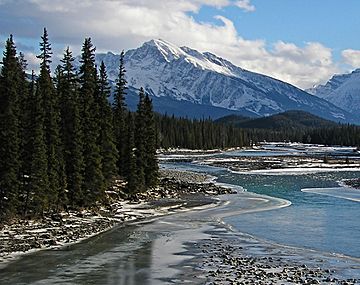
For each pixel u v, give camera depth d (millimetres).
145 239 46094
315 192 85188
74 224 52031
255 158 180125
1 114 52188
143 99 81188
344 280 32438
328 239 46531
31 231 47344
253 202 72000
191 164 152125
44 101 58344
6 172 51250
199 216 60062
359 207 67688
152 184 80312
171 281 32344
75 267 35812
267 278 32594
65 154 60062
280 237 47531
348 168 139875
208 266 36156
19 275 33562
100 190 63562
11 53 54750
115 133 77938
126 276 33562
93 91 69125
